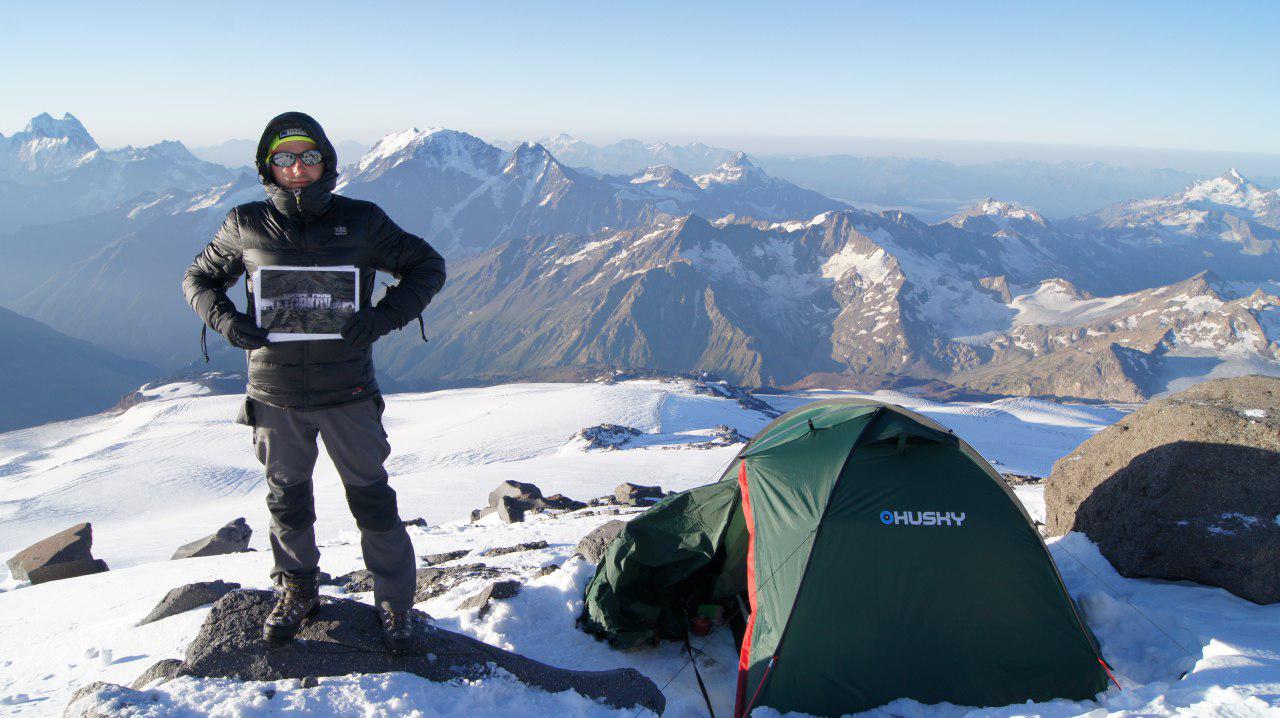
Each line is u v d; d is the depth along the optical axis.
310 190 4.15
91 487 124.88
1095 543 8.59
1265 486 7.35
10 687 6.88
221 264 4.49
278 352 4.29
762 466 7.52
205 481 128.88
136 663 7.07
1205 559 7.33
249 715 4.09
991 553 6.42
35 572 19.30
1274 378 8.29
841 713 6.03
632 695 5.24
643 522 7.79
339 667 4.67
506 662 5.18
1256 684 4.98
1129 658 6.43
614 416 164.88
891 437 6.93
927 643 6.21
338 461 4.65
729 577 7.74
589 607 7.38
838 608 6.27
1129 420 8.86
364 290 4.46
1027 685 6.07
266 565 14.66
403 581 4.93
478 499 60.75
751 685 6.34
